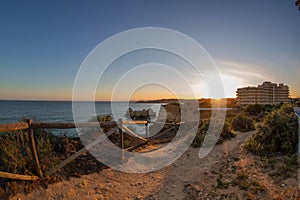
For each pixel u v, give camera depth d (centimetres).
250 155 575
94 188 407
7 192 337
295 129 591
